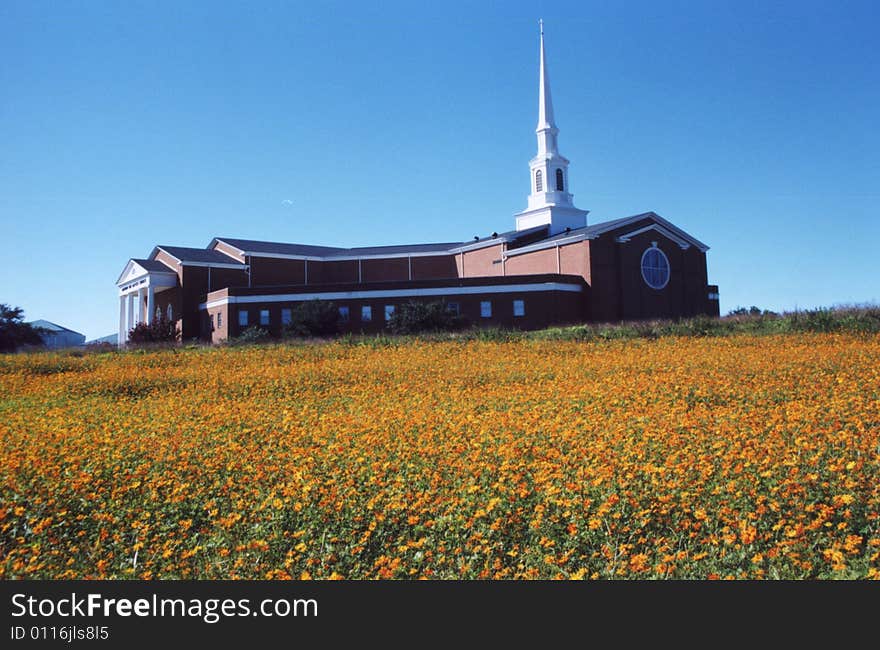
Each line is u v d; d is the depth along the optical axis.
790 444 10.34
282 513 8.40
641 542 7.50
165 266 59.94
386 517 8.18
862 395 14.77
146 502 9.20
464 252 62.56
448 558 7.27
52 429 14.41
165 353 36.31
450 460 10.34
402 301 48.44
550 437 11.73
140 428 14.63
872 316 31.67
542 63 64.44
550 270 53.53
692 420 12.29
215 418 15.40
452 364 26.12
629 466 9.30
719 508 7.90
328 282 64.12
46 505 9.12
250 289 50.38
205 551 7.72
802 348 24.53
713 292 58.34
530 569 6.70
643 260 52.59
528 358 27.23
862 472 8.79
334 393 20.77
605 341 32.66
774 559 6.80
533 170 64.69
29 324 56.59
